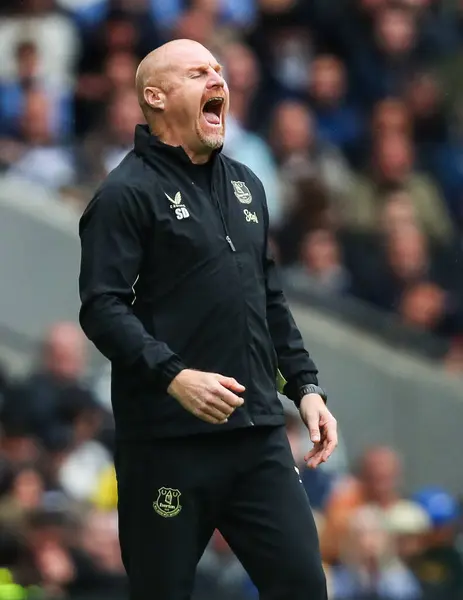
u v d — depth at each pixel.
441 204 39.84
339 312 37.03
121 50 38.38
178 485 13.82
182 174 14.07
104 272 13.63
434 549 29.88
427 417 38.06
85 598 25.73
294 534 13.92
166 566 13.84
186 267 13.88
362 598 27.69
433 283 38.19
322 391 14.62
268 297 14.77
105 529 26.48
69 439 28.30
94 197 13.98
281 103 40.56
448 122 43.47
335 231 37.41
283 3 43.00
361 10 43.56
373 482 30.27
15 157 35.66
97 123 36.78
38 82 37.44
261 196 14.74
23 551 25.55
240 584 26.55
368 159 40.41
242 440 13.97
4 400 28.67
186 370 13.29
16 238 34.84
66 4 39.75
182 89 14.03
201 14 40.12
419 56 44.38
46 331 34.56
